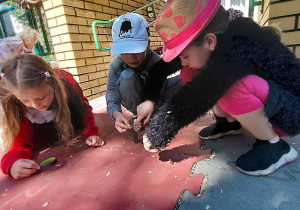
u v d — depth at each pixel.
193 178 0.78
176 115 0.69
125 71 1.16
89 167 0.95
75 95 1.22
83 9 2.15
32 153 1.15
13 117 1.03
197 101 0.65
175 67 1.01
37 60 0.95
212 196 0.69
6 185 0.90
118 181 0.83
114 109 1.15
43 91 0.89
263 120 0.75
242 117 0.76
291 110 0.70
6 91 0.97
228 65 0.64
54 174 0.93
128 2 2.91
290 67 0.71
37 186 0.86
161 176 0.82
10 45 1.42
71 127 1.19
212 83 0.64
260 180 0.73
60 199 0.77
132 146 1.10
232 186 0.72
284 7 1.55
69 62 2.11
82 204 0.73
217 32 0.69
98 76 2.36
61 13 1.97
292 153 0.79
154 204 0.69
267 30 0.77
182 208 0.66
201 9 0.65
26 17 2.36
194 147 1.00
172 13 0.67
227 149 0.95
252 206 0.63
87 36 2.21
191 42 0.67
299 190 0.67
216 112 1.02
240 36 0.68
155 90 1.00
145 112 0.96
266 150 0.78
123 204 0.71
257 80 0.69
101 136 1.27
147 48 1.14
